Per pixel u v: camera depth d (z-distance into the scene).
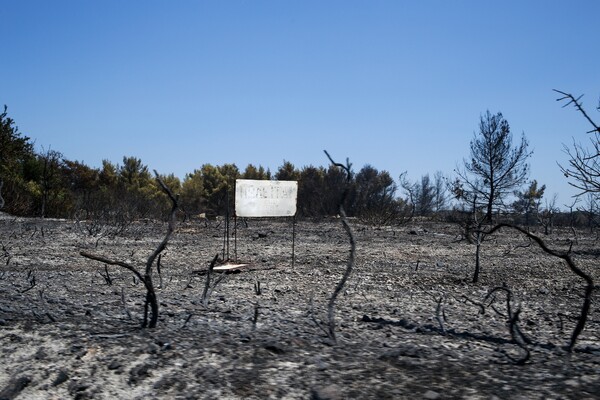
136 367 4.25
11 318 5.83
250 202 12.31
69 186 49.84
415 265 13.22
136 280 9.98
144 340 4.84
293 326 5.73
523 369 4.02
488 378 3.79
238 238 20.23
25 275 10.30
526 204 36.34
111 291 8.53
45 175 31.00
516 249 17.78
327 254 15.34
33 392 4.09
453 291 9.64
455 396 3.49
